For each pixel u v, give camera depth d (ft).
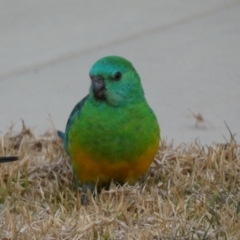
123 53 75.20
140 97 48.67
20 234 44.37
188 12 83.30
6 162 49.73
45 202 49.49
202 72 71.41
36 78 71.82
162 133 61.05
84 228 44.21
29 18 83.61
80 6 86.22
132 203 47.70
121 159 48.55
